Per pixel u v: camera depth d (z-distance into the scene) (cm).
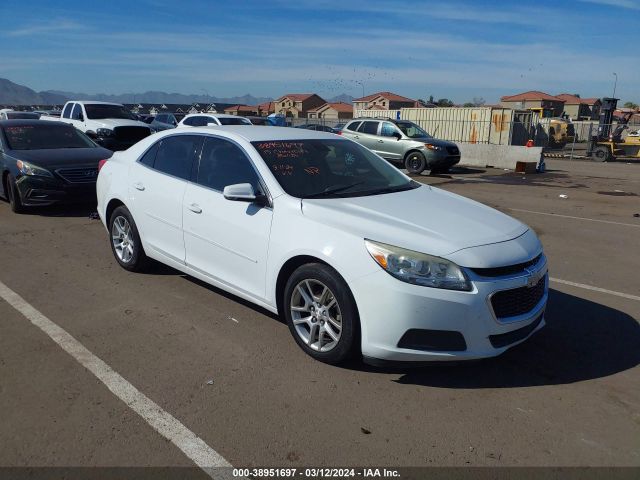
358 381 365
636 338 450
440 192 489
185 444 295
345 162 484
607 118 2809
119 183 570
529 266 374
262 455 288
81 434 301
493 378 376
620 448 303
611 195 1337
